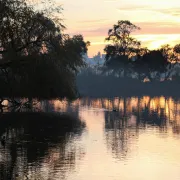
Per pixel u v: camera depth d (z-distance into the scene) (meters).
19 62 52.78
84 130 48.31
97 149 35.97
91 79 158.12
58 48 58.38
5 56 50.84
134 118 64.94
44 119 58.59
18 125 51.00
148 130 49.56
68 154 33.47
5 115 62.03
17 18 43.16
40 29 53.47
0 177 26.08
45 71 60.03
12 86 61.81
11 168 28.47
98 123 56.28
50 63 59.28
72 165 29.70
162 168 29.42
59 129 48.47
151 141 40.81
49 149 35.44
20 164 29.67
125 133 46.56
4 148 35.53
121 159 32.12
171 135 45.22
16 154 33.09
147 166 29.94
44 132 45.59
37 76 60.16
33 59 54.19
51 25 54.78
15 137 41.59
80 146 37.28
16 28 42.41
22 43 50.12
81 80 157.38
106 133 46.34
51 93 63.62
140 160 31.83
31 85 61.16
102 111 77.12
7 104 79.06
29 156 32.41
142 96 140.00
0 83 62.19
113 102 105.44
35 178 26.06
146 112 77.44
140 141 40.75
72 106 87.69
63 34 59.62
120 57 161.75
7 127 49.06
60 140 40.31
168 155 33.78
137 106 93.31
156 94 154.88
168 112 78.25
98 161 31.19
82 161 31.06
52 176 26.61
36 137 41.84
